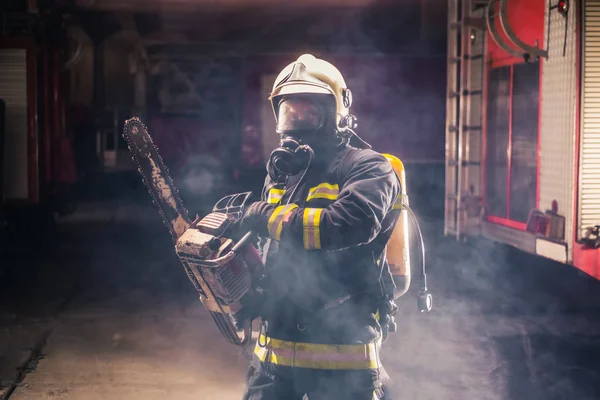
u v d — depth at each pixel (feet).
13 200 35.81
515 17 27.32
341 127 8.34
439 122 57.06
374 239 8.33
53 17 42.55
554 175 23.54
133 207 51.39
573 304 22.82
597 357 17.57
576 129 22.03
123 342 19.30
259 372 8.52
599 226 21.97
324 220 7.63
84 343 19.21
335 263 8.14
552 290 24.73
